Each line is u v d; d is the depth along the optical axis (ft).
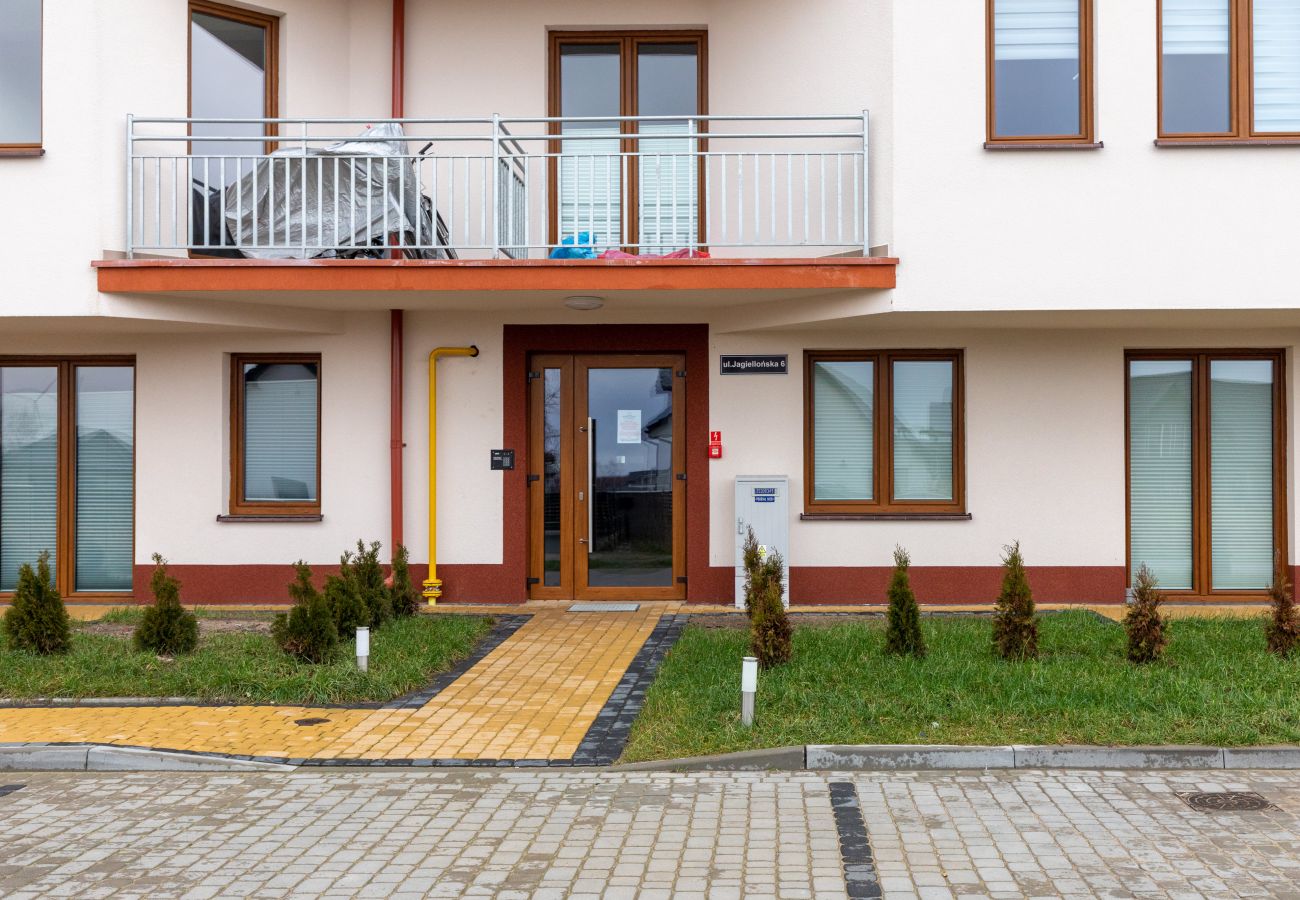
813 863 16.38
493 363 39.24
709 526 38.83
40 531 40.14
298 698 25.77
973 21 33.35
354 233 35.22
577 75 40.27
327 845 17.34
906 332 38.24
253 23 38.24
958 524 38.09
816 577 38.32
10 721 24.17
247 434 40.09
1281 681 24.66
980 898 15.02
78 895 15.39
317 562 39.27
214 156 33.91
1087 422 37.88
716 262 33.45
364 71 39.86
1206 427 38.37
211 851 17.11
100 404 40.04
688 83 40.16
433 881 15.81
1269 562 38.40
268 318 37.27
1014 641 27.09
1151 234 32.89
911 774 20.88
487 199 39.47
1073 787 19.97
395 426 38.78
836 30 35.47
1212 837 17.31
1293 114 33.42
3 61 34.12
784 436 38.60
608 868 16.26
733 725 22.70
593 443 39.83
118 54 34.32
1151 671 25.68
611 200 40.09
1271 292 32.68
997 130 33.63
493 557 39.24
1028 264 33.01
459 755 21.94
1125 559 37.93
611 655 30.42
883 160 33.81
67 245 33.53
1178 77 33.50
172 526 39.17
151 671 27.04
